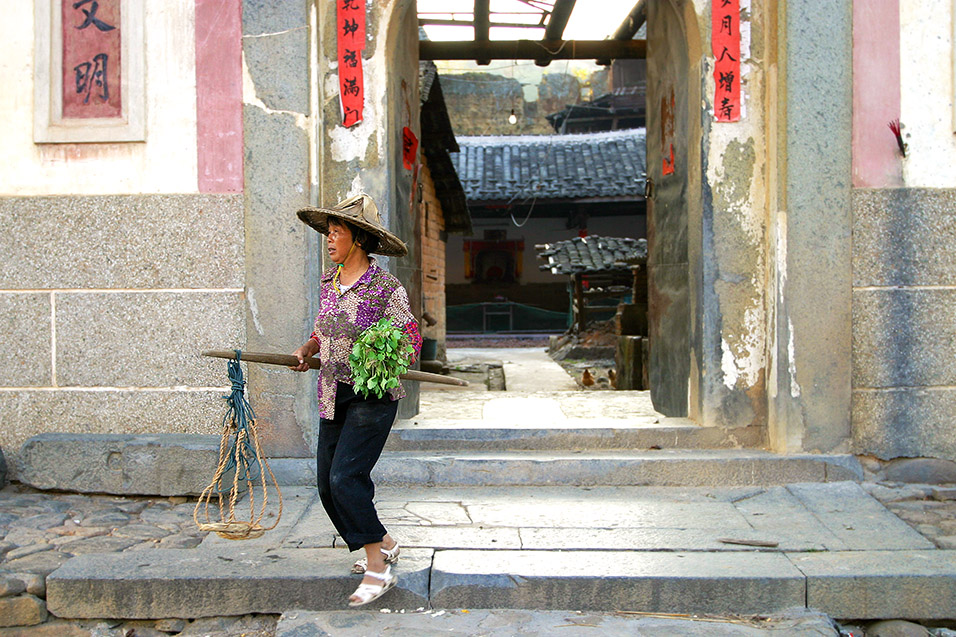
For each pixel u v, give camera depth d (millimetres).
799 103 4266
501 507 3926
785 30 4258
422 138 9781
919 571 3145
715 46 4441
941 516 3840
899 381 4395
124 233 4449
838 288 4324
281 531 3635
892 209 4367
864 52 4336
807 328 4328
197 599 3119
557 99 28531
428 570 3188
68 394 4488
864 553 3344
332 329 2953
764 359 4535
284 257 4359
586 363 11906
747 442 4566
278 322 4367
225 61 4387
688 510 3879
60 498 4188
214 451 4082
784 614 3070
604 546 3414
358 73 4445
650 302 5539
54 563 3303
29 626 3129
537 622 3029
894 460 4414
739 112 4465
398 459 4312
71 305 4469
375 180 4480
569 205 21453
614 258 13383
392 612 3117
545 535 3543
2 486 4367
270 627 3119
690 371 4770
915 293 4387
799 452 4359
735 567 3199
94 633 3111
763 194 4496
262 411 4395
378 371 2848
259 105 4359
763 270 4512
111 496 4188
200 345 4441
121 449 4133
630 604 3117
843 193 4305
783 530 3607
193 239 4430
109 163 4453
